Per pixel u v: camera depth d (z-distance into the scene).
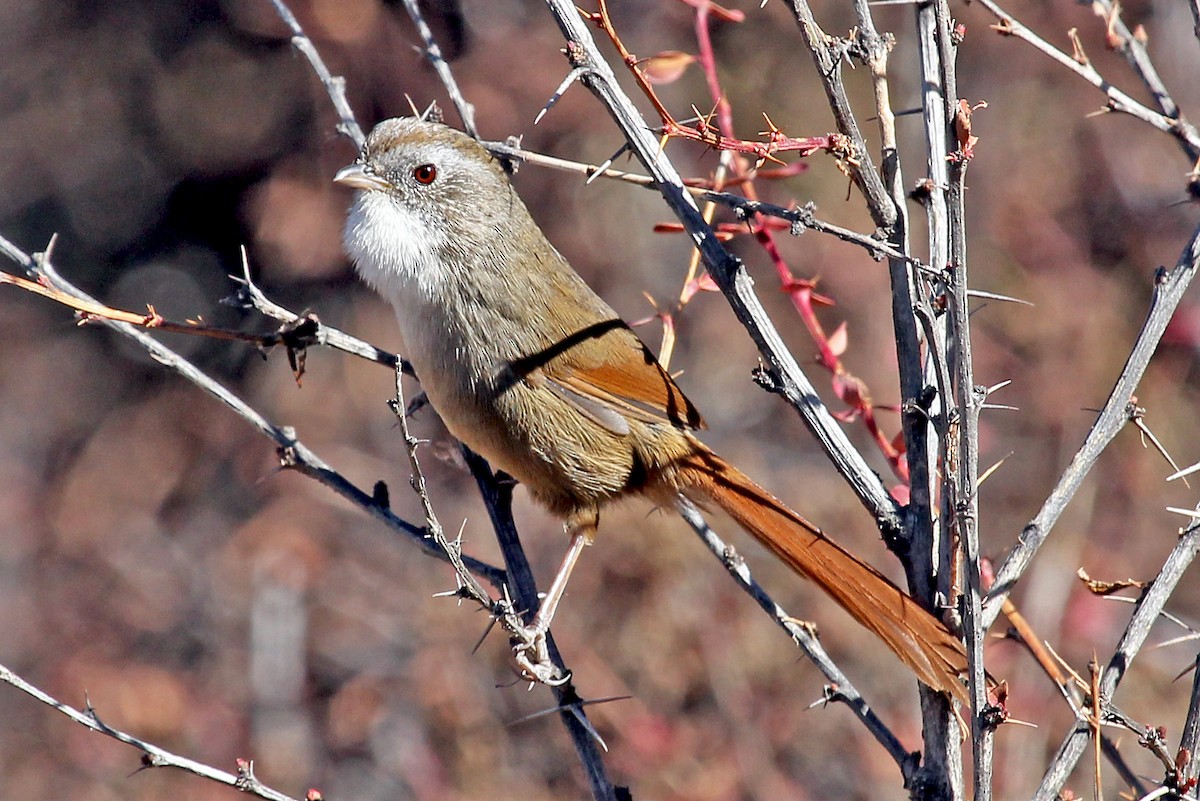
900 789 10.73
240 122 16.56
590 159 14.78
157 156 17.02
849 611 6.66
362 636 13.62
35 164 17.52
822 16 14.91
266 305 6.73
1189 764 5.29
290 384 15.50
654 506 7.88
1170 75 12.66
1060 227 13.70
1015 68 14.27
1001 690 5.14
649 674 11.35
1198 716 5.34
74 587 15.20
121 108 17.23
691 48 14.93
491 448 7.83
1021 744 9.80
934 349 5.23
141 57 17.11
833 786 10.88
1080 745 5.36
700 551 11.84
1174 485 12.34
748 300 5.84
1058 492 5.62
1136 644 5.46
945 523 5.52
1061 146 14.11
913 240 12.02
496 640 12.27
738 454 13.45
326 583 13.81
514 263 7.78
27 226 17.45
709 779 10.68
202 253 16.83
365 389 15.16
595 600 11.76
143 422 16.38
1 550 15.58
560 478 7.79
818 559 6.83
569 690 6.62
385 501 6.96
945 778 5.64
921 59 5.75
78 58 17.45
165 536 15.54
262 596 13.66
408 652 13.18
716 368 14.29
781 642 11.44
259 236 15.54
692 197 5.98
